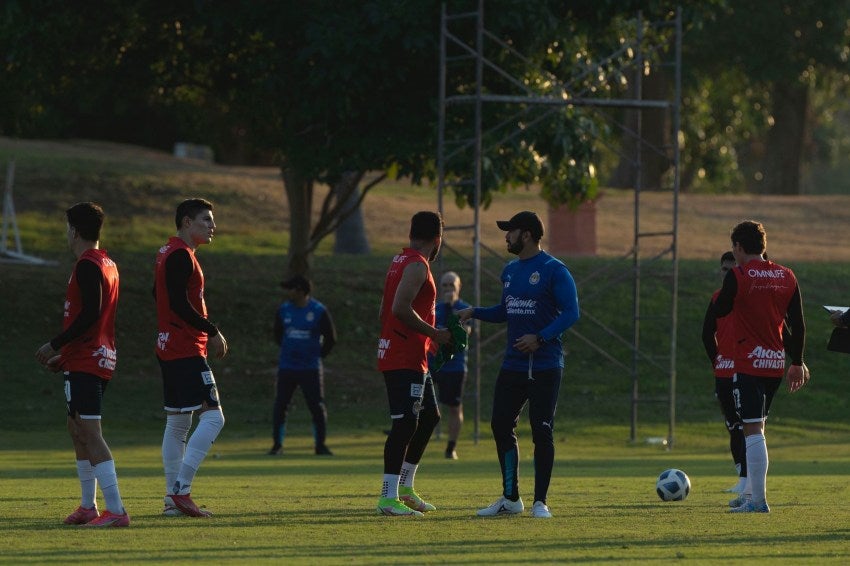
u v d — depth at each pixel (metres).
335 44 64.12
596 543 22.73
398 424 28.11
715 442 66.50
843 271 102.75
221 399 75.38
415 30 64.31
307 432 67.19
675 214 64.94
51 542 22.34
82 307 25.20
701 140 176.25
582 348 85.50
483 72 69.31
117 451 55.12
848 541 23.17
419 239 28.45
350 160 67.81
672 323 64.38
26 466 44.09
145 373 77.75
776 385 29.16
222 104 86.00
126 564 19.50
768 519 27.06
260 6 67.75
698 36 144.50
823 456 58.06
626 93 81.38
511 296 28.53
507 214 134.00
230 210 123.69
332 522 26.09
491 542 22.86
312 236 78.69
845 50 153.62
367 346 84.75
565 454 58.16
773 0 147.00
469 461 51.88
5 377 74.00
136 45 77.06
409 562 19.94
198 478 38.91
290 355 54.47
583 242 111.25
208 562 19.81
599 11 68.75
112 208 118.25
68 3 70.88
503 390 28.50
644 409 75.50
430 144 67.62
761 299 28.56
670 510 29.38
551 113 66.62
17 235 93.12
